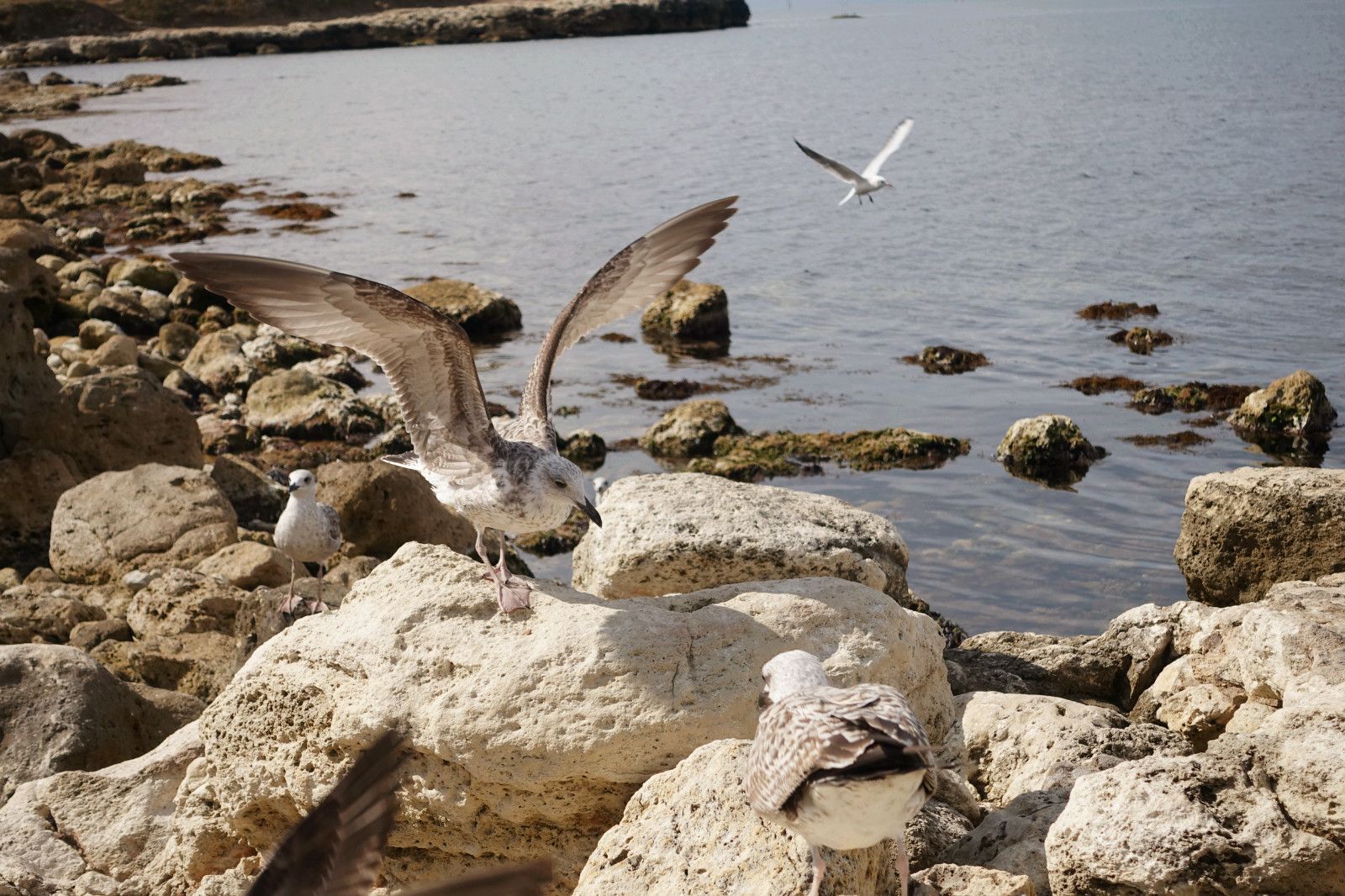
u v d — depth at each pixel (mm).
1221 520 12617
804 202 43156
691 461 20547
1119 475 19266
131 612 13367
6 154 56281
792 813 4805
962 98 72562
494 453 7762
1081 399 22922
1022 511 18000
